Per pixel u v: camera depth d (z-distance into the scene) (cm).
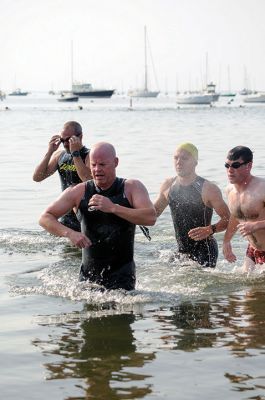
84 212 678
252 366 470
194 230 818
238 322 573
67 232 653
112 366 473
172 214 861
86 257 691
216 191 842
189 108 8219
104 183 666
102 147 663
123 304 634
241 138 2750
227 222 821
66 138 983
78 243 649
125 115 5772
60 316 595
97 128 3569
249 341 521
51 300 648
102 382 445
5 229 1016
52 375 458
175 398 419
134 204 665
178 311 611
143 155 2042
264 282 729
